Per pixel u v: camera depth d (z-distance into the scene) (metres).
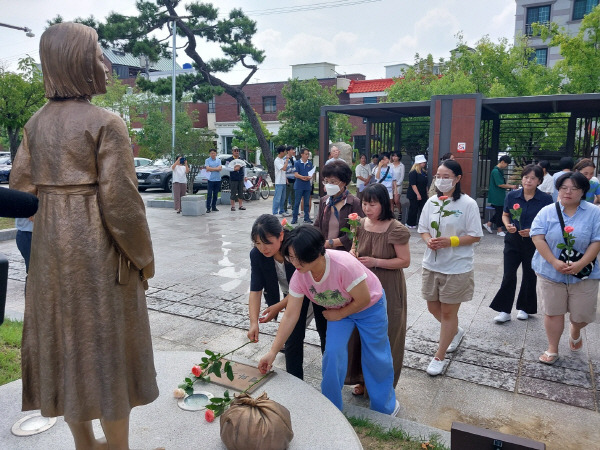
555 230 4.01
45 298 1.96
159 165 20.42
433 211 4.00
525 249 4.95
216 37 18.64
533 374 3.99
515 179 13.10
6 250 8.79
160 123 23.89
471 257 3.90
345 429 2.72
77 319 1.95
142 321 2.12
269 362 3.06
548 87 16.77
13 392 3.14
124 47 16.73
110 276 1.98
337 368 3.03
